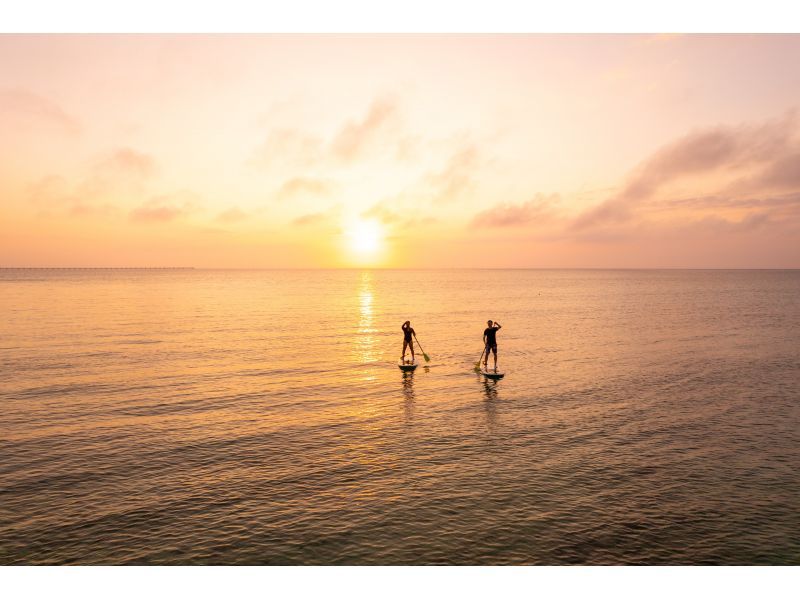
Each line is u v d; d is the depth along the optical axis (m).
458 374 24.66
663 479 12.24
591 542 9.42
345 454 13.73
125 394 20.12
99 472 12.41
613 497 11.25
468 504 10.84
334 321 50.38
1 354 29.06
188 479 12.04
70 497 11.06
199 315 55.47
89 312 57.19
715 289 137.75
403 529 9.82
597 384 22.53
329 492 11.39
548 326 47.09
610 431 15.87
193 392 20.58
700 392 21.11
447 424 16.47
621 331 43.03
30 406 18.22
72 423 16.27
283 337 37.88
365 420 16.86
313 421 16.72
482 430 15.87
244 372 24.73
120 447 14.13
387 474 12.41
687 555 9.03
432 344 34.88
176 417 17.06
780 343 35.81
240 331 41.44
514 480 12.09
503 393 20.77
